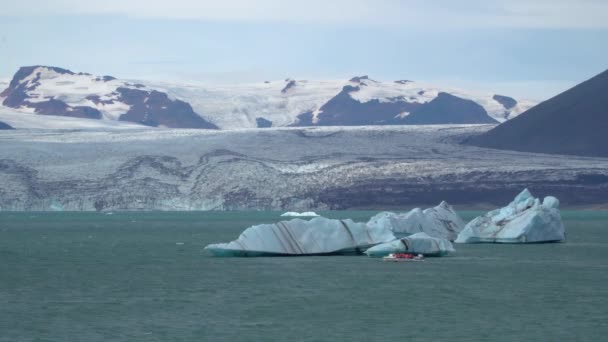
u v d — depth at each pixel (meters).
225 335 60.44
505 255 123.19
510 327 63.28
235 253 117.38
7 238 175.75
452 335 60.56
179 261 114.31
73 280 92.69
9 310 70.94
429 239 117.25
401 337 59.84
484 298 77.62
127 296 79.50
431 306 72.94
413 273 97.06
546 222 146.50
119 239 171.50
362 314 68.94
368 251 114.75
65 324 64.56
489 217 150.38
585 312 69.69
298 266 104.38
